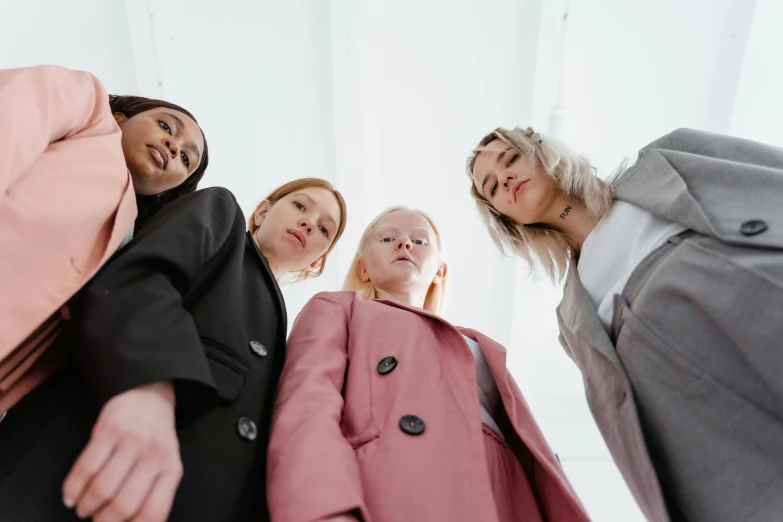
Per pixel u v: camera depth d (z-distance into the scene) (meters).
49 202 0.97
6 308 0.88
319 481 0.85
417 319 1.33
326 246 1.75
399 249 1.73
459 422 1.08
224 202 1.25
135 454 0.75
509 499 1.09
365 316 1.33
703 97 2.65
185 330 0.90
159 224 1.10
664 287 1.21
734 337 1.08
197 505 0.85
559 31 2.49
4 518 0.79
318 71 2.59
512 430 1.26
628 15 2.54
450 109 2.68
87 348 0.86
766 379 1.05
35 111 1.00
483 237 2.78
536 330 2.81
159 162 1.38
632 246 1.40
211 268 1.15
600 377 1.33
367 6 2.45
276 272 1.70
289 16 2.53
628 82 2.64
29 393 0.97
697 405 1.14
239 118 2.65
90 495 0.72
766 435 1.08
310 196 1.77
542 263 1.75
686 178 1.38
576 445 2.75
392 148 2.73
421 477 0.96
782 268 1.06
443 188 2.77
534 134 1.73
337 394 1.09
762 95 2.54
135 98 1.49
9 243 0.91
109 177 1.09
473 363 1.19
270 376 1.16
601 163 2.76
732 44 2.50
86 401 0.92
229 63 2.58
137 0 2.40
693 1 2.52
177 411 0.93
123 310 0.89
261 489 1.02
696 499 1.14
